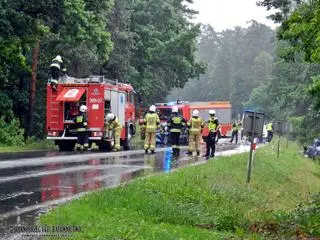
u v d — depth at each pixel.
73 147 27.11
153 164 19.34
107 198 10.46
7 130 30.17
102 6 35.88
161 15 59.12
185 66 59.00
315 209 13.41
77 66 41.03
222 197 13.76
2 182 12.98
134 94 31.25
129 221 8.98
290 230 10.59
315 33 13.91
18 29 29.38
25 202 10.45
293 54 20.03
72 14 31.78
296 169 30.17
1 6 27.97
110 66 47.91
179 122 24.30
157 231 8.40
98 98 26.03
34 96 34.56
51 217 8.80
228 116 47.62
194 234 8.82
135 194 11.19
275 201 17.41
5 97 32.06
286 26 17.72
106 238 7.61
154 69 58.69
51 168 16.55
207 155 23.92
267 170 22.72
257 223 11.04
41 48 37.09
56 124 26.25
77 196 11.33
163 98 63.28
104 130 26.22
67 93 26.02
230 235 9.52
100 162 19.52
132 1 56.53
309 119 64.62
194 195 12.79
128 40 48.19
